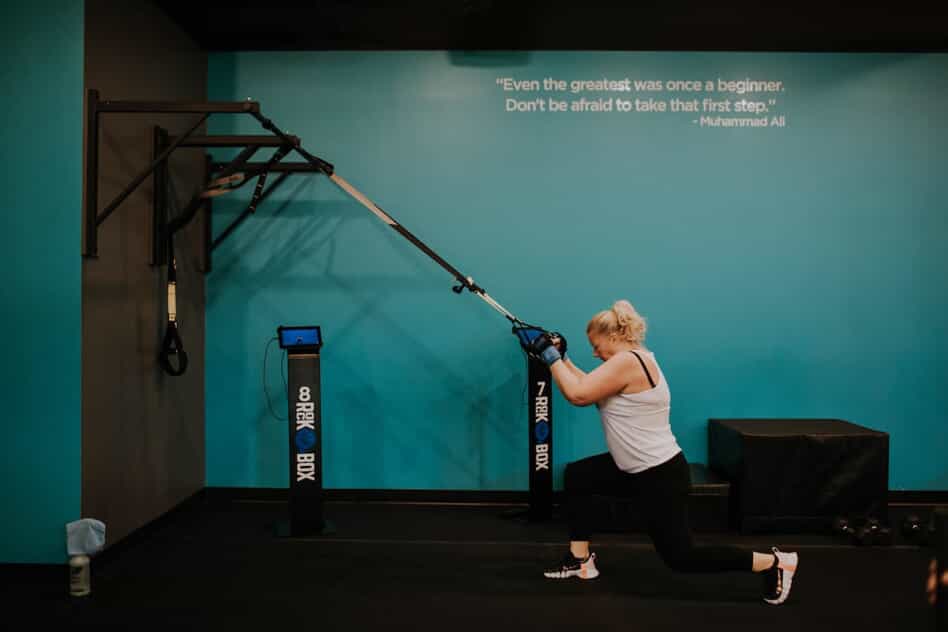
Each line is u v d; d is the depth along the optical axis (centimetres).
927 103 423
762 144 427
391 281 432
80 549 310
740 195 427
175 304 366
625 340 284
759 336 429
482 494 434
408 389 434
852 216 425
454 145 430
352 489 436
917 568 324
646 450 271
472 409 434
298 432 366
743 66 427
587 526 307
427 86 430
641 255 429
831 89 425
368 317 434
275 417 436
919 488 427
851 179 425
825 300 427
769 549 349
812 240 427
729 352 429
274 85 432
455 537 370
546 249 430
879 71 424
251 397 436
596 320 287
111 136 332
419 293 432
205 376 437
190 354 417
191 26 409
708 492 378
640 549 349
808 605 285
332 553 345
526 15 401
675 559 271
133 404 356
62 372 312
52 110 311
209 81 433
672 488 270
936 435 426
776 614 277
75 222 311
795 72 425
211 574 318
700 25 415
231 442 437
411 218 432
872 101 424
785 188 427
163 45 382
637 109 428
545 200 430
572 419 430
